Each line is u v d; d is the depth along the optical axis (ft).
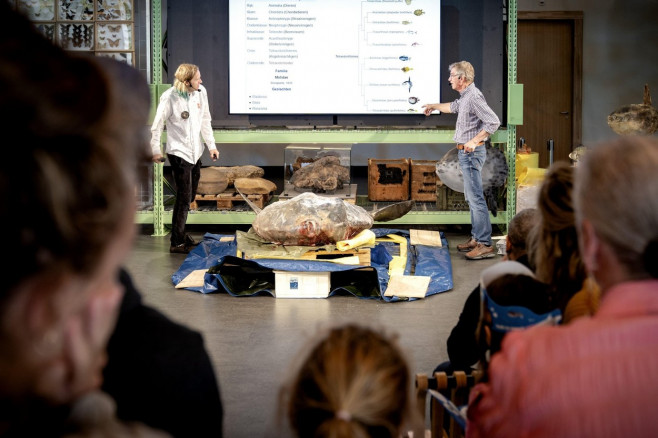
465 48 25.30
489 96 25.53
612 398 2.97
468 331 7.62
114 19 23.65
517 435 3.14
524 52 34.14
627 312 3.15
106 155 1.74
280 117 25.45
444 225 26.08
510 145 23.79
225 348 13.79
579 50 33.81
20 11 1.82
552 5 33.47
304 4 24.89
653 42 33.71
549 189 5.85
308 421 3.59
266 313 15.89
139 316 4.53
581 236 3.45
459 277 18.90
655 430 2.92
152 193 24.26
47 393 1.86
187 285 17.66
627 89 34.01
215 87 25.41
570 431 2.99
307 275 16.90
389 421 3.53
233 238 22.76
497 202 25.09
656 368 2.97
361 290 17.07
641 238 3.11
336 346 3.71
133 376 4.34
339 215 17.72
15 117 1.61
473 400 3.85
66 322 1.80
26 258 1.65
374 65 25.11
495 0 25.16
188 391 4.44
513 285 5.29
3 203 1.60
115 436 1.92
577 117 34.22
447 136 24.11
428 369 12.78
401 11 24.91
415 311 16.03
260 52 25.16
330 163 24.14
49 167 1.63
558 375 3.08
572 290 5.80
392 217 21.06
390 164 25.34
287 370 4.13
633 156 3.23
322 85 25.23
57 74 1.71
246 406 11.20
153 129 20.76
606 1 33.50
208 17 25.14
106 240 1.79
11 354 1.75
